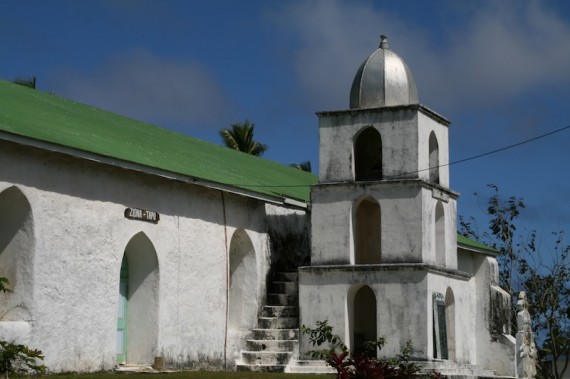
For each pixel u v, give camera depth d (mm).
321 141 29344
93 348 23469
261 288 29781
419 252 27906
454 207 30656
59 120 25719
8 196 21891
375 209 31438
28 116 24047
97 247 23672
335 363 17922
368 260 31297
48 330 22219
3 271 22125
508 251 48312
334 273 28500
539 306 46062
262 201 29562
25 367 21359
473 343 36656
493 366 36219
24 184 21734
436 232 29891
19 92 27859
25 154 21797
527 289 47406
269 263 30281
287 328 29234
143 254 25781
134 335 25766
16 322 21672
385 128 28719
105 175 24000
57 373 22375
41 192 22156
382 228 28375
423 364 27000
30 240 21953
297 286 30016
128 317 25891
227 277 28250
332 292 28484
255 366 27922
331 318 28375
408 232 28094
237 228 28875
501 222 48781
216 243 27859
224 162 32531
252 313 29406
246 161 35750
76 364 22953
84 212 23312
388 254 28234
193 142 34562
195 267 26969
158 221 25672
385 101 28984
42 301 22094
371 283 28078
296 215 31984
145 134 30812
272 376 24312
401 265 27766
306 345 28484
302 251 32094
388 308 27828
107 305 23906
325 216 28984
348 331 28281
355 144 29594
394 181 28281
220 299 27891
